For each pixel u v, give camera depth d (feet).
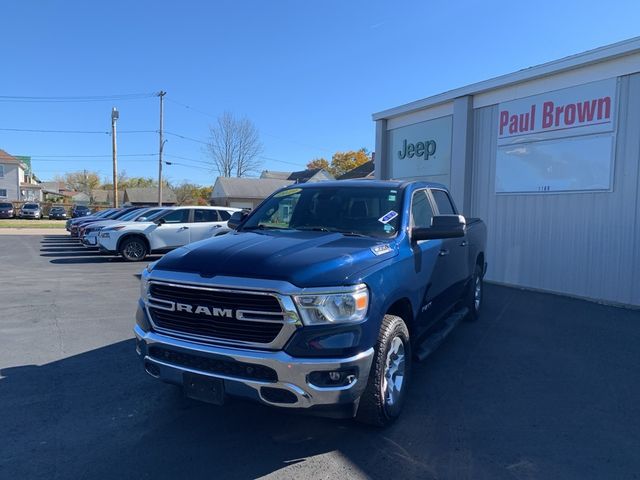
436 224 13.26
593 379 15.58
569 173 29.48
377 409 11.16
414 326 13.50
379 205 14.34
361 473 9.99
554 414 12.98
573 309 25.81
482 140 35.14
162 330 10.94
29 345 18.51
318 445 11.11
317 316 9.66
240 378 9.82
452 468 10.23
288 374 9.51
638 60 26.04
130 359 16.94
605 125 27.55
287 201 15.89
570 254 29.53
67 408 12.96
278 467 10.16
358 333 9.98
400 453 10.81
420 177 41.60
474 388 14.73
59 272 39.11
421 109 40.75
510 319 23.50
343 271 10.21
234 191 193.47
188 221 49.42
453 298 18.48
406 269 12.44
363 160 244.63
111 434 11.55
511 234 33.12
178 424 12.09
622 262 26.99
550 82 30.32
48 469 10.01
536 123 31.22
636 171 26.32
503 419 12.62
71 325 21.56
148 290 11.21
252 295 9.82
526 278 32.14
